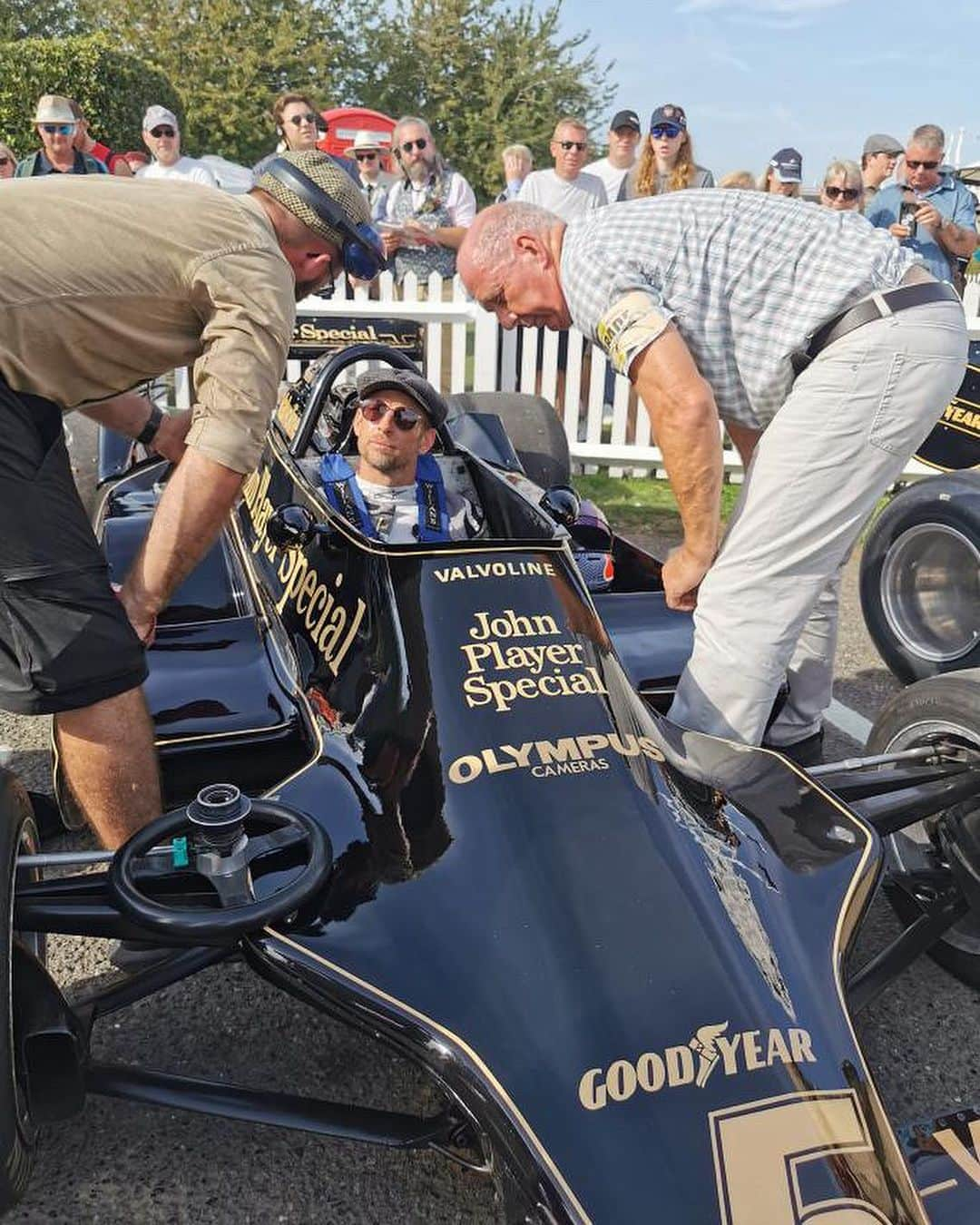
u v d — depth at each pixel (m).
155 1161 2.22
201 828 1.99
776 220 2.79
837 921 2.07
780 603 2.85
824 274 2.74
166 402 8.00
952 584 4.32
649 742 2.32
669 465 2.78
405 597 2.44
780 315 2.77
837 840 2.27
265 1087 2.41
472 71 37.59
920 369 2.72
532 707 2.23
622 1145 1.61
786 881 2.13
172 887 2.12
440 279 7.78
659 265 2.77
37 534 2.26
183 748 2.77
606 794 2.10
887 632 4.44
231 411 2.25
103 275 2.19
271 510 3.56
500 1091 1.69
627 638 3.44
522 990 1.80
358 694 2.48
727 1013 1.78
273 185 2.42
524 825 2.03
